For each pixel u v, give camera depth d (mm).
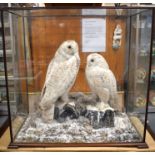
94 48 1280
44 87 1235
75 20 1244
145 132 1166
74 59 1173
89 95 1272
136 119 1306
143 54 1237
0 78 1409
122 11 1156
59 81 1167
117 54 1316
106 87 1215
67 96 1246
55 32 1278
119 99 1346
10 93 1249
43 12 1169
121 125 1245
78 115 1261
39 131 1205
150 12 1115
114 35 1277
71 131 1189
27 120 1307
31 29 1288
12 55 1261
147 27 1178
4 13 1118
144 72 1228
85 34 1263
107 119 1209
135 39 1306
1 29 1163
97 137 1156
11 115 1241
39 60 1310
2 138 1213
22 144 1139
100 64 1213
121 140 1148
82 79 1254
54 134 1180
